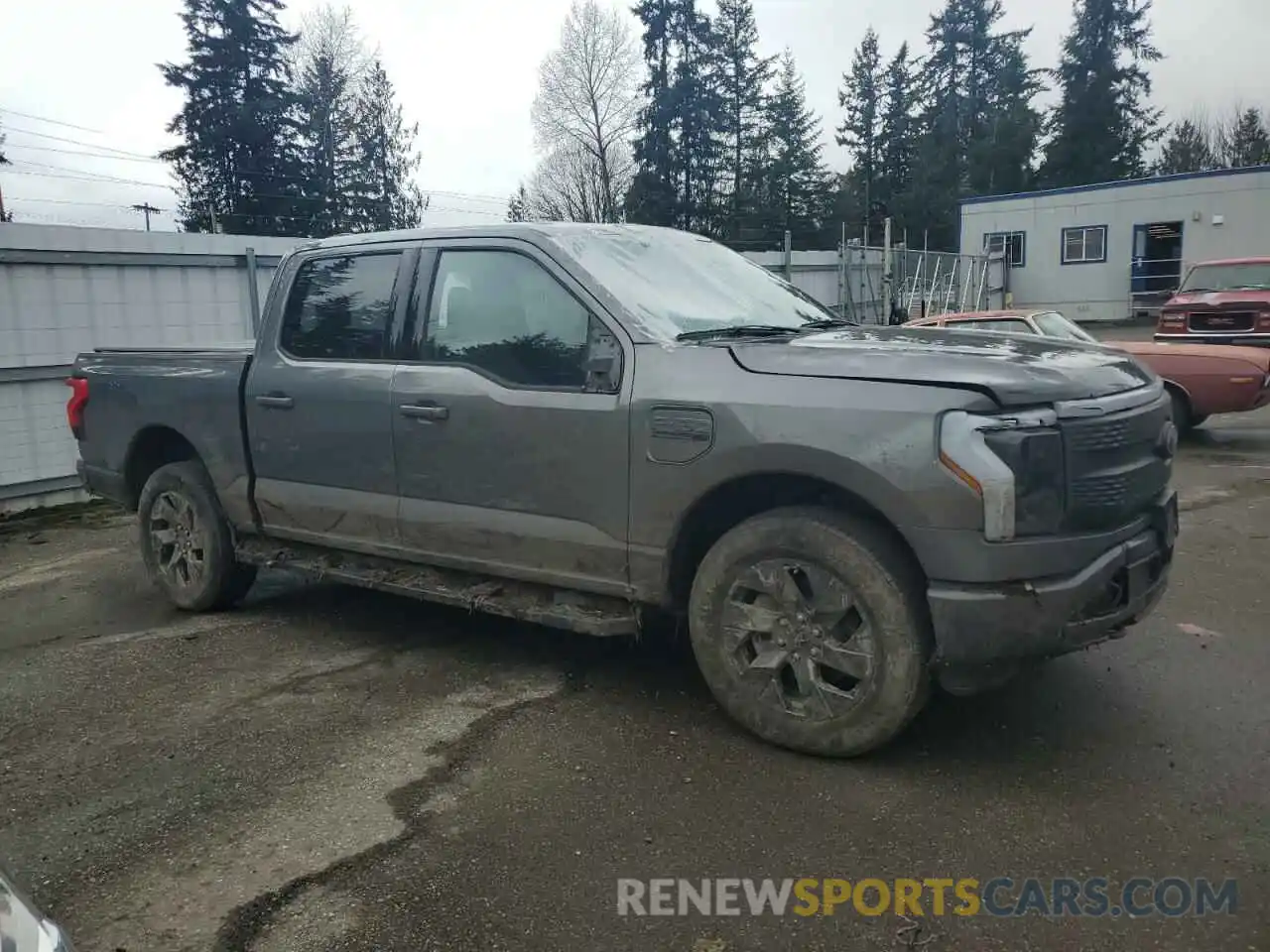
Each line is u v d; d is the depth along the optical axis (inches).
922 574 132.0
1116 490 130.6
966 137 2425.0
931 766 136.5
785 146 2161.7
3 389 365.4
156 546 229.1
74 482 387.9
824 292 859.4
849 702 135.1
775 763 138.9
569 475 156.0
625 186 1999.3
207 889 112.4
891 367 131.8
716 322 162.7
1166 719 149.9
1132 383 140.9
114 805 132.7
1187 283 573.9
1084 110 2177.7
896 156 2443.4
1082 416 127.5
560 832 122.2
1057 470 124.7
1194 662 173.3
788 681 143.1
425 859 117.0
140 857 119.5
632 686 169.2
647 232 183.8
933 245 2338.8
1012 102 2373.3
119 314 397.7
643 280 164.6
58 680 183.0
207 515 217.6
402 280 181.9
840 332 163.8
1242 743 141.2
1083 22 2175.2
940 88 2481.5
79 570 278.2
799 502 144.2
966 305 1229.1
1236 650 179.3
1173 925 101.3
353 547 190.4
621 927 103.4
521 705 162.2
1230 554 248.1
